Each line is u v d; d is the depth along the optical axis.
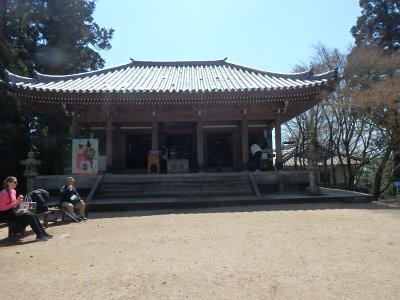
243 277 4.57
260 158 16.91
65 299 3.98
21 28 23.72
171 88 17.03
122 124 20.55
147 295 4.04
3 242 7.18
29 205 7.65
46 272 4.99
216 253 5.76
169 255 5.71
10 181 7.38
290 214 9.78
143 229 8.05
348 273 4.67
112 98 15.81
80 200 9.93
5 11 22.84
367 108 18.31
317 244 6.26
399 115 17.25
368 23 24.44
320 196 12.80
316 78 17.09
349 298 3.86
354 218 9.00
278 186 15.16
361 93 18.02
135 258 5.57
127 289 4.23
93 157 14.73
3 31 22.47
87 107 16.94
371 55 19.94
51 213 9.16
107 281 4.52
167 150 20.92
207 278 4.55
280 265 5.06
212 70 22.45
